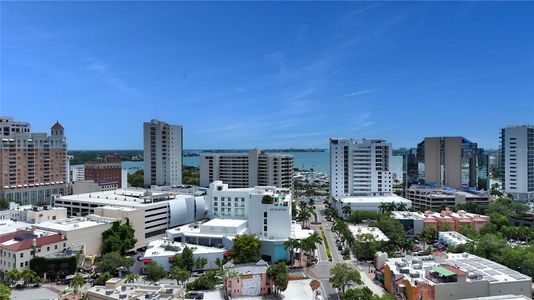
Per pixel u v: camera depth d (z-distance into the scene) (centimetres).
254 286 15788
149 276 17212
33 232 19475
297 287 16712
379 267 18912
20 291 16312
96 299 13950
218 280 17138
